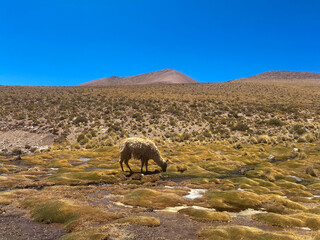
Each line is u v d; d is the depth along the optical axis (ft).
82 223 27.61
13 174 53.72
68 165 67.26
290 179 56.44
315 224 28.81
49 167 65.51
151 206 34.24
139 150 55.72
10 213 30.83
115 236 24.41
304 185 52.13
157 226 27.43
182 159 78.74
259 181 52.95
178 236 25.25
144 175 55.06
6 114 156.46
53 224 28.04
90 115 165.37
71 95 230.68
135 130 142.20
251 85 354.54
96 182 49.03
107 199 37.37
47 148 103.96
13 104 185.88
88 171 60.03
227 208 34.86
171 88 322.75
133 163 69.97
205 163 72.18
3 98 199.41
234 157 82.07
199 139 130.41
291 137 129.39
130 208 33.32
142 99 221.05
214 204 36.11
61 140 118.93
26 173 55.52
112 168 64.39
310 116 178.91
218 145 112.16
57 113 168.14
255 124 159.43
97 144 112.78
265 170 61.41
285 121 166.30
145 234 25.23
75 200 35.32
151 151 56.39
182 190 43.62
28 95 220.43
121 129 140.97
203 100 225.56
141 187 45.60
